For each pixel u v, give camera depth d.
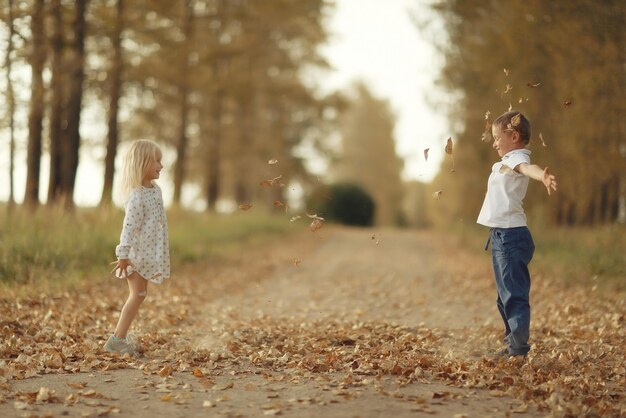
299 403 4.11
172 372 4.91
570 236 15.25
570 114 13.25
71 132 15.20
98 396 4.22
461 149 21.59
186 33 18.70
